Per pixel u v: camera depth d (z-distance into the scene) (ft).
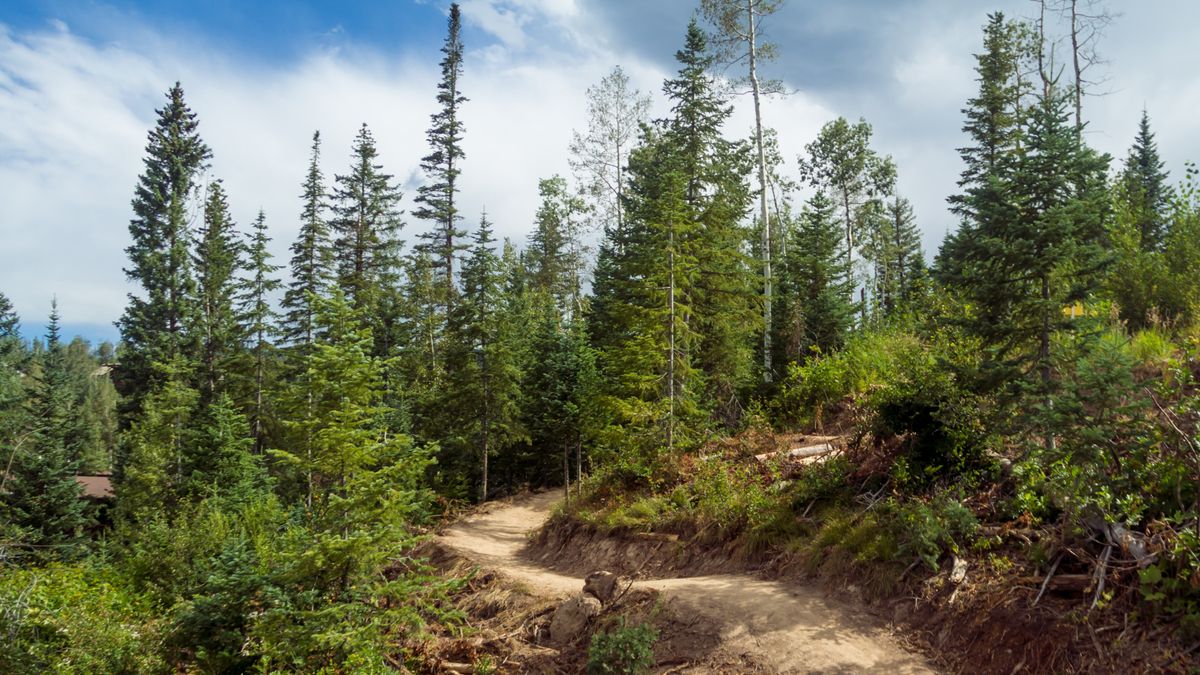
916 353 45.88
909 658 24.94
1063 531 25.88
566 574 46.14
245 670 33.17
